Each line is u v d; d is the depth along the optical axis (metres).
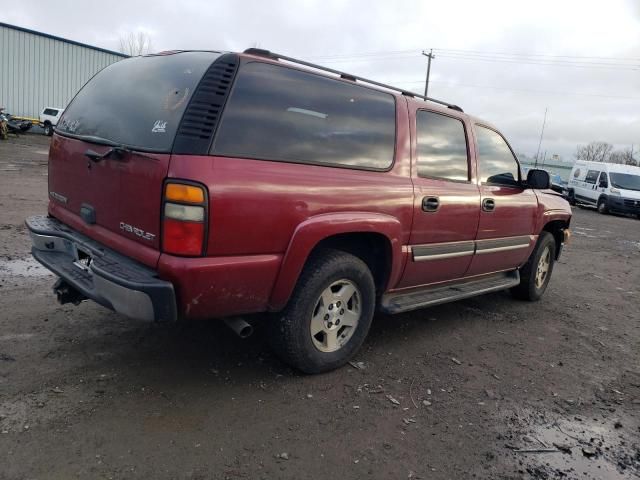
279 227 2.98
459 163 4.48
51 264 3.40
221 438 2.77
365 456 2.75
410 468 2.69
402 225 3.78
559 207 5.99
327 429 2.96
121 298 2.72
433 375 3.81
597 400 3.68
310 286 3.29
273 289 3.06
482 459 2.83
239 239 2.82
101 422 2.80
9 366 3.28
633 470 2.86
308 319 3.35
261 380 3.44
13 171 13.98
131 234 2.91
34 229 3.61
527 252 5.57
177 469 2.49
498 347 4.52
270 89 3.06
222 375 3.45
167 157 2.68
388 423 3.09
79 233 3.43
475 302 5.89
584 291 7.04
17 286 4.79
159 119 2.87
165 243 2.69
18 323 3.95
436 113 4.28
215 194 2.68
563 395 3.71
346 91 3.53
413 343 4.41
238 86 2.92
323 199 3.20
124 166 2.90
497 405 3.46
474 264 4.77
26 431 2.65
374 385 3.54
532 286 5.95
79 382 3.18
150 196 2.74
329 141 3.34
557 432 3.19
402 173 3.84
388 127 3.79
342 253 3.50
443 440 2.97
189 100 2.79
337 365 3.66
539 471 2.77
